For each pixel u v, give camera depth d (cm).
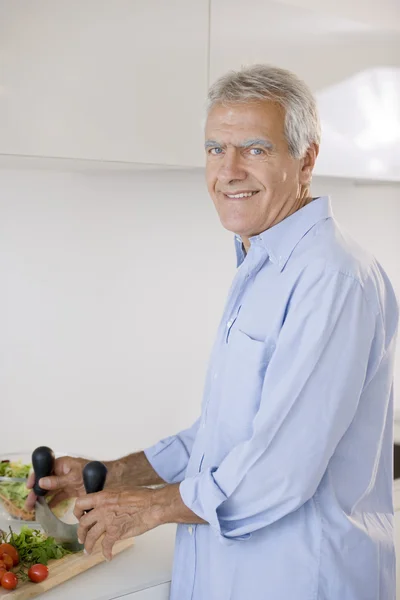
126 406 218
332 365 121
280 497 122
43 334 204
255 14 176
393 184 256
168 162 170
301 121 129
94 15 156
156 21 164
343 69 192
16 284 199
